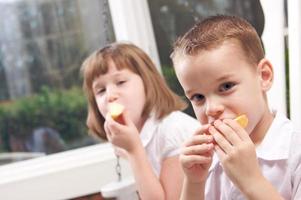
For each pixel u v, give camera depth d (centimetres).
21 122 169
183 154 77
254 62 73
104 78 113
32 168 162
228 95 69
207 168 78
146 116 119
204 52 69
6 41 162
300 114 106
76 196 159
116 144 109
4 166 165
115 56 113
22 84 166
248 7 133
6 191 155
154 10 157
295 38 102
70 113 170
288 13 104
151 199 105
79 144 172
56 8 162
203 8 152
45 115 170
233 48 70
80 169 158
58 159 165
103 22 162
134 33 157
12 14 160
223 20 76
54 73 167
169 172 110
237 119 69
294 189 74
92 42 165
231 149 68
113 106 109
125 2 154
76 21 163
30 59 165
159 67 162
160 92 119
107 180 159
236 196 81
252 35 75
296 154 75
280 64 111
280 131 79
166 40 160
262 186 66
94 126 130
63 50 165
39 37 163
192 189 79
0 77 164
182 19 156
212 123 71
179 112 123
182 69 71
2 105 166
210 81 69
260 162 78
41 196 157
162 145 114
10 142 169
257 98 72
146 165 107
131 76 113
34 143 171
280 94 112
